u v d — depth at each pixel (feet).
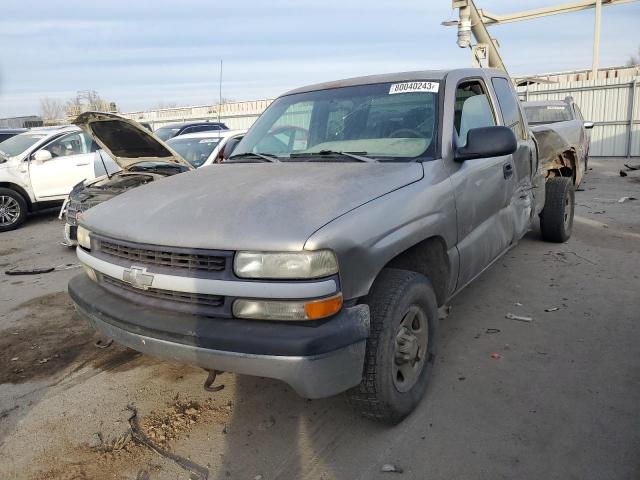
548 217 20.42
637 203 29.84
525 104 32.86
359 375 7.97
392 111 11.58
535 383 10.61
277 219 7.80
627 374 10.82
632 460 8.25
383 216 8.44
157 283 8.19
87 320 9.52
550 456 8.43
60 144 32.37
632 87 59.06
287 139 12.58
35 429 9.79
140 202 9.64
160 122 83.56
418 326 9.80
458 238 10.68
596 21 64.90
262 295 7.42
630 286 15.88
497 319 13.85
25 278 19.94
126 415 10.12
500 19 65.82
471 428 9.23
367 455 8.68
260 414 9.99
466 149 10.64
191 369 11.88
